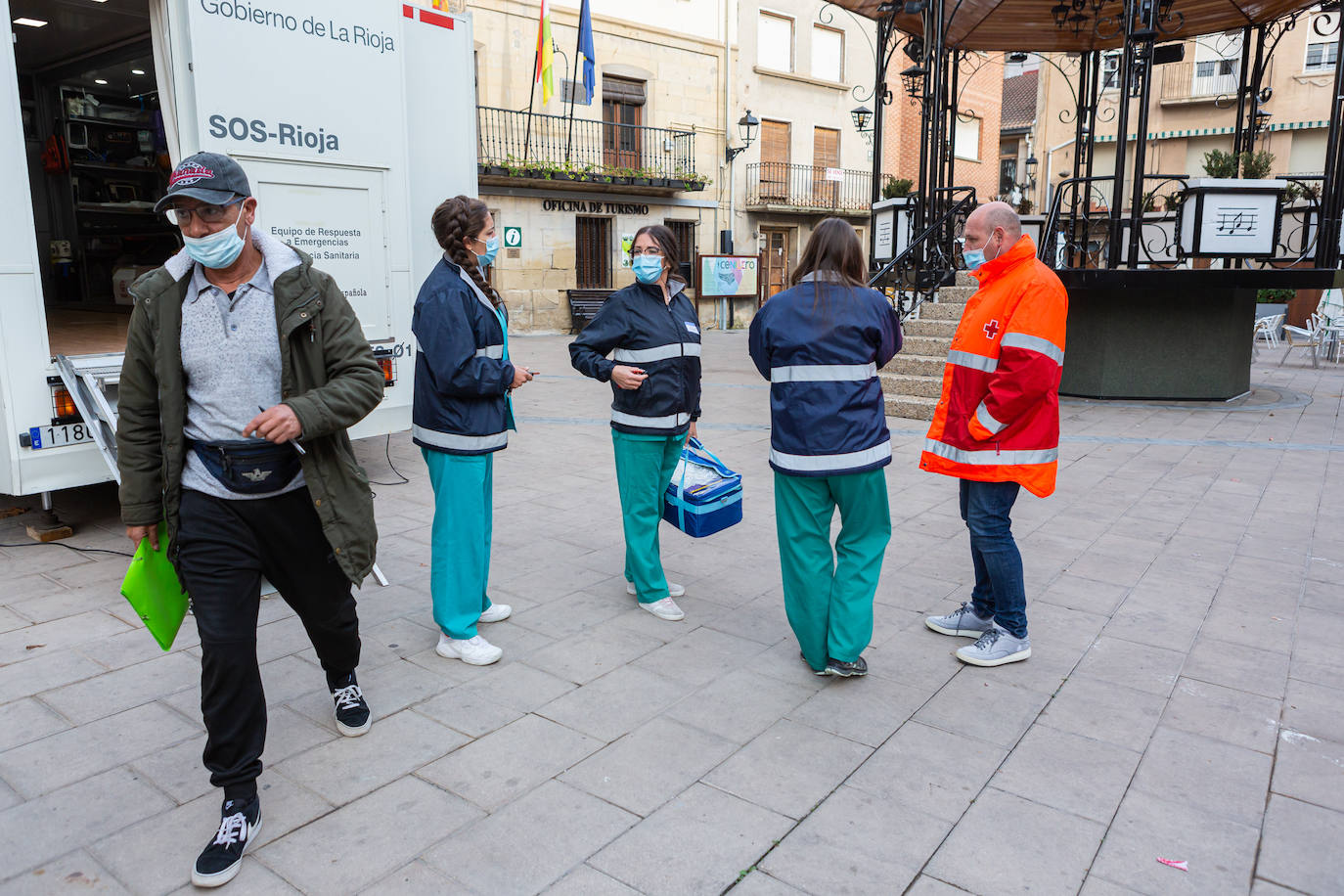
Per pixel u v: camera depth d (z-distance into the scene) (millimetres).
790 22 23594
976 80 27219
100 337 6188
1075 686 3492
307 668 3596
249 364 2465
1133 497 6254
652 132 21406
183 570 2480
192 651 3768
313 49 5340
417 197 6285
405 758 2945
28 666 3613
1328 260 9188
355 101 5586
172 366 2428
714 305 23156
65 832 2566
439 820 2621
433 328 3328
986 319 3414
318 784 2791
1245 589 4512
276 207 5301
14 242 4605
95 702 3330
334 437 2580
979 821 2643
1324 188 9148
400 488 6418
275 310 2490
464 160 6527
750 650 3811
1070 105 25891
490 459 3686
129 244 9312
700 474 4184
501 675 3549
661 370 3906
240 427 2471
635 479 3990
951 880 2381
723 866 2430
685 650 3801
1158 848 2520
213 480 2465
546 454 7625
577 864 2434
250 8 5031
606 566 4828
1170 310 10344
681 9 21344
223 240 2336
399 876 2377
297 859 2441
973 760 2967
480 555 3641
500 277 19625
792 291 3352
